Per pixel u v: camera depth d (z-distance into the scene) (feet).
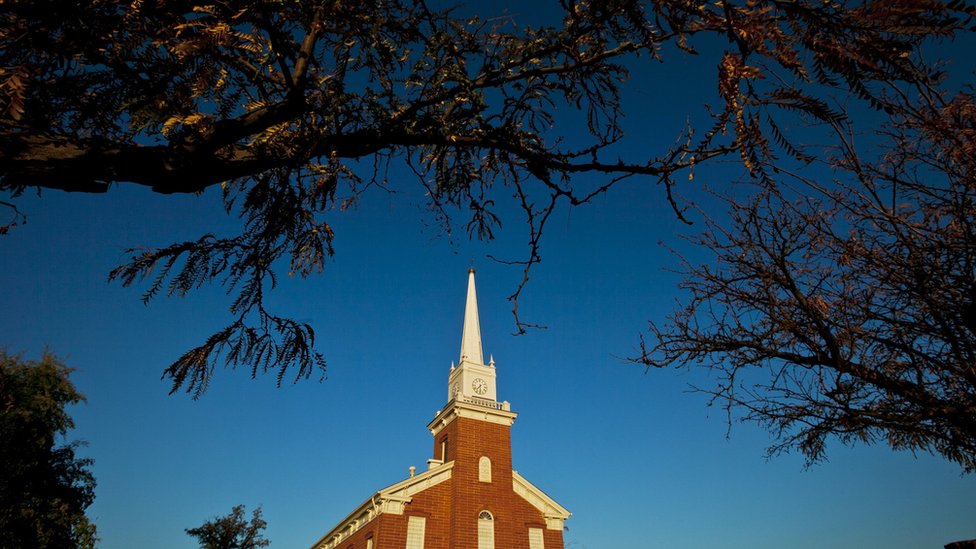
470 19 10.73
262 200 10.34
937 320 12.50
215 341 9.91
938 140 10.26
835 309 14.53
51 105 7.91
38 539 69.82
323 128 9.36
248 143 8.87
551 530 111.65
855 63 5.74
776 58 6.27
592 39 9.82
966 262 11.73
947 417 13.00
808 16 5.89
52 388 76.59
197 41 7.23
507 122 11.08
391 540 98.43
